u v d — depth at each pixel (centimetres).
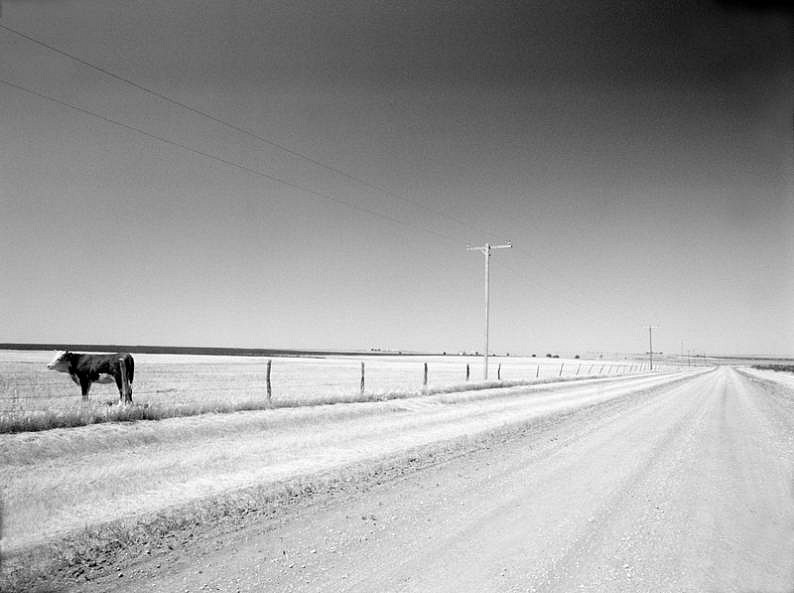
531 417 1898
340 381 3956
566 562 556
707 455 1191
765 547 612
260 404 1731
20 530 613
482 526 669
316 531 641
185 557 554
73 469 887
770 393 3631
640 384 4756
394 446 1229
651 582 509
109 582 491
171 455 1028
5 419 1142
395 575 514
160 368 5306
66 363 1681
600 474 978
